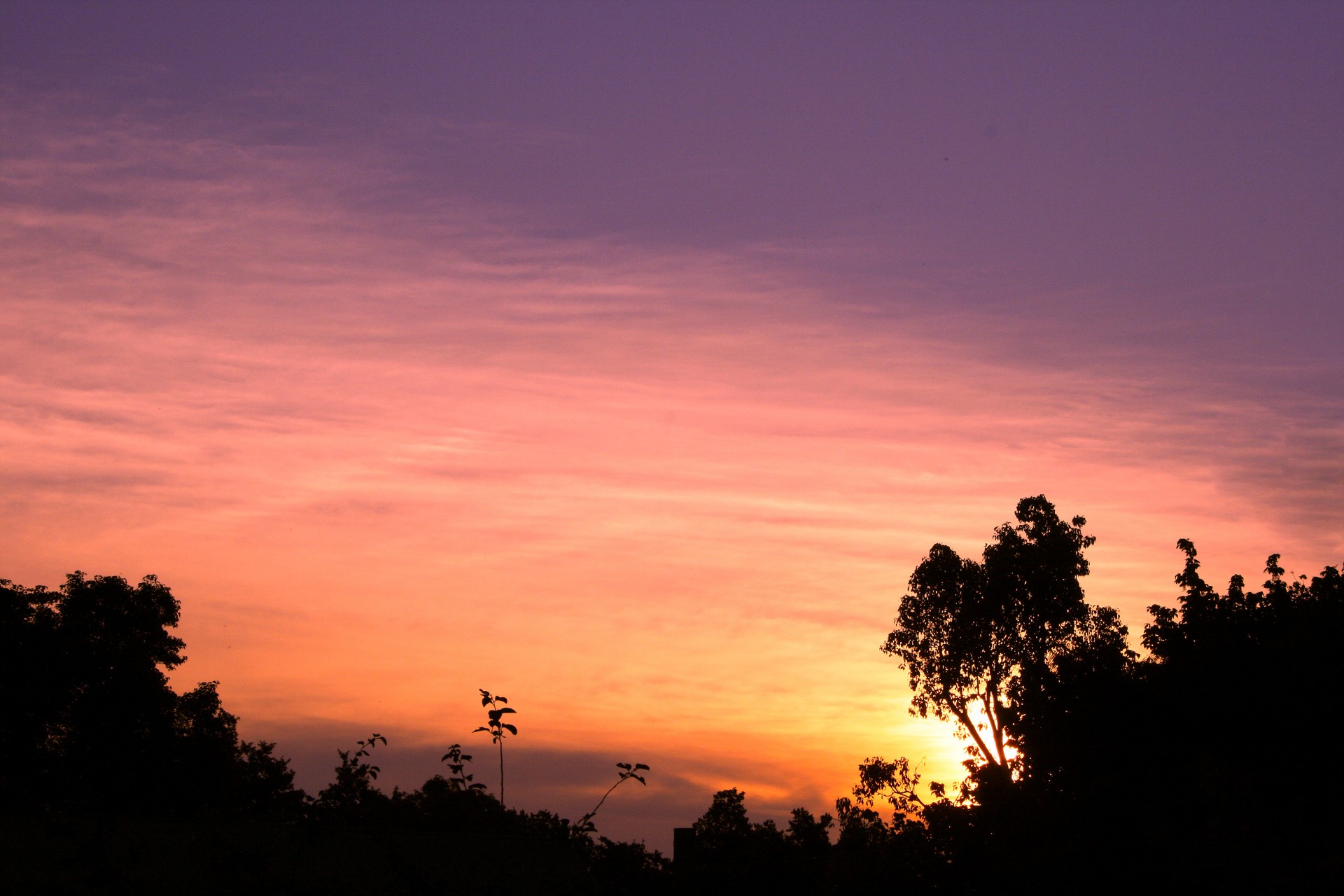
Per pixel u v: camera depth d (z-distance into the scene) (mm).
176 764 49875
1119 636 45750
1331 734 24969
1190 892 22812
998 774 28719
